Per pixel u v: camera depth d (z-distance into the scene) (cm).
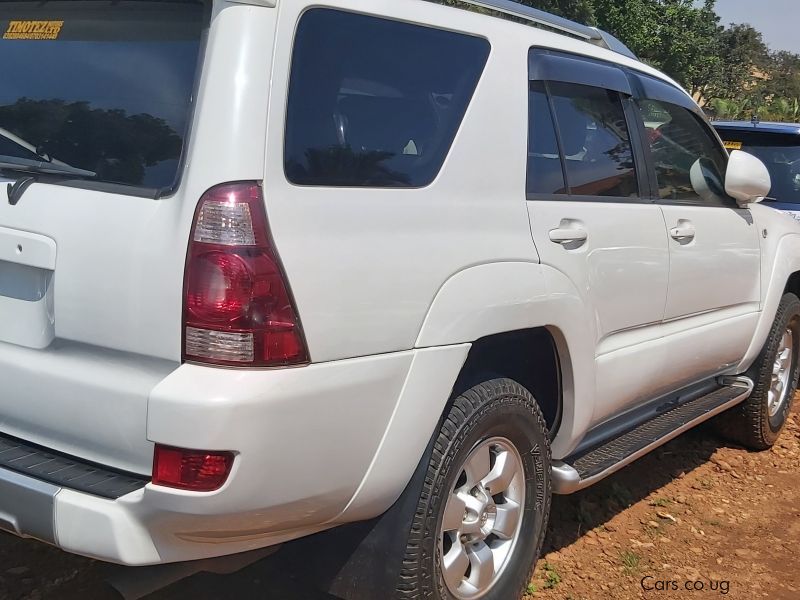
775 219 510
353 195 240
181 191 220
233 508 216
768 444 534
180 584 320
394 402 247
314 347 224
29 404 240
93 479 225
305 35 235
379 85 256
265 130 220
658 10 3362
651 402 413
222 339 213
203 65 225
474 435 277
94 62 252
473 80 287
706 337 425
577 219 323
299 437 223
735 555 393
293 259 220
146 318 219
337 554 268
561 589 345
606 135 360
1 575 319
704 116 459
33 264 238
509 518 304
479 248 273
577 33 365
